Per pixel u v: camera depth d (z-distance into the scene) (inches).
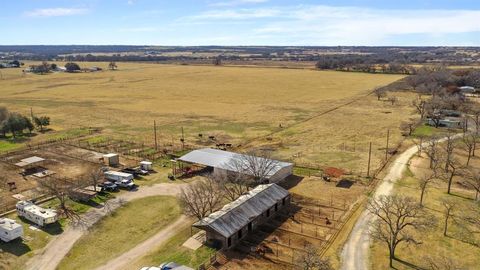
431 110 5659.5
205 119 5797.2
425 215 2393.0
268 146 4293.8
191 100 7524.6
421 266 2005.4
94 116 6063.0
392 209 2524.6
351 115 5930.1
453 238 2267.5
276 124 5398.6
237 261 2085.4
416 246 2186.3
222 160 3467.0
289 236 2352.4
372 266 2012.8
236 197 2839.6
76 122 5634.8
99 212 2684.5
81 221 2556.6
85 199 2864.2
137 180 3297.2
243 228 2333.9
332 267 2005.4
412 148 4082.2
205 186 2807.6
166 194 2987.2
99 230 2443.4
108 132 5022.1
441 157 3503.9
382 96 7544.3
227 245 2209.6
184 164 3678.6
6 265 2070.6
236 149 4185.5
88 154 4040.4
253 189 2800.2
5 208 2746.1
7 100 7573.8
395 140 4436.5
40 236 2372.0
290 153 4023.1
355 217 2561.5
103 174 3218.5
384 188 3024.1
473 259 2060.8
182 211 2657.5
